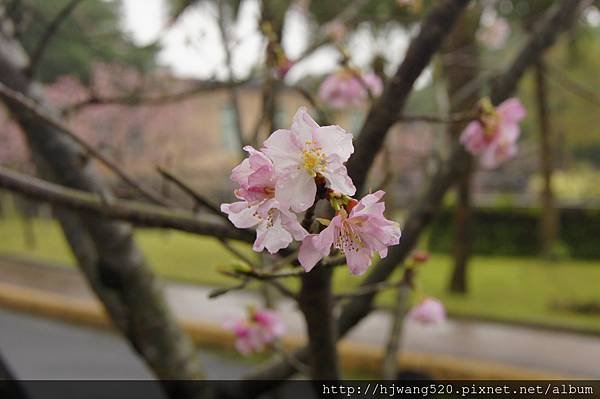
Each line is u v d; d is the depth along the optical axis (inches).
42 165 71.5
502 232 470.6
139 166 433.4
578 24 236.8
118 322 70.7
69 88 190.7
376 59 56.8
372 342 249.1
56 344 268.4
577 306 293.0
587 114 562.9
